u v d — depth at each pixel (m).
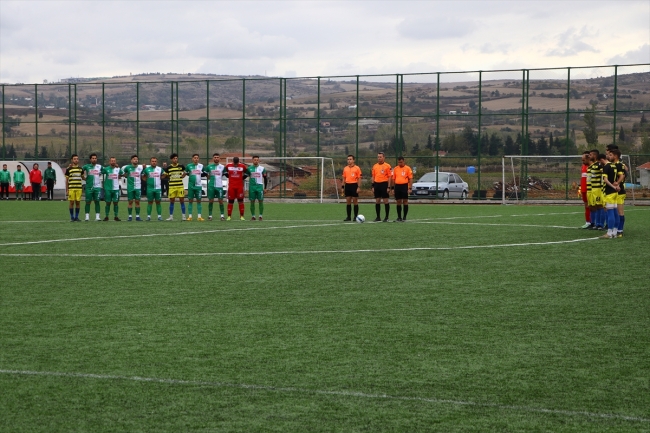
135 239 17.14
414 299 9.62
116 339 7.47
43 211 29.38
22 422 5.21
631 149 36.97
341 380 6.12
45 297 9.77
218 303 9.35
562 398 5.70
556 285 10.66
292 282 10.97
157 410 5.43
